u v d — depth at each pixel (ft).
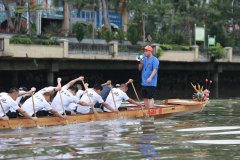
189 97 132.36
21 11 137.28
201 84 167.53
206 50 153.58
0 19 162.50
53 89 52.60
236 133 45.06
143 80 60.39
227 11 179.93
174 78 165.07
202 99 65.98
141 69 61.31
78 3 157.28
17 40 112.06
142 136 43.01
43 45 116.37
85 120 53.01
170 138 41.68
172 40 161.17
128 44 143.23
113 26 191.11
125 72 156.76
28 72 134.00
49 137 42.52
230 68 165.89
